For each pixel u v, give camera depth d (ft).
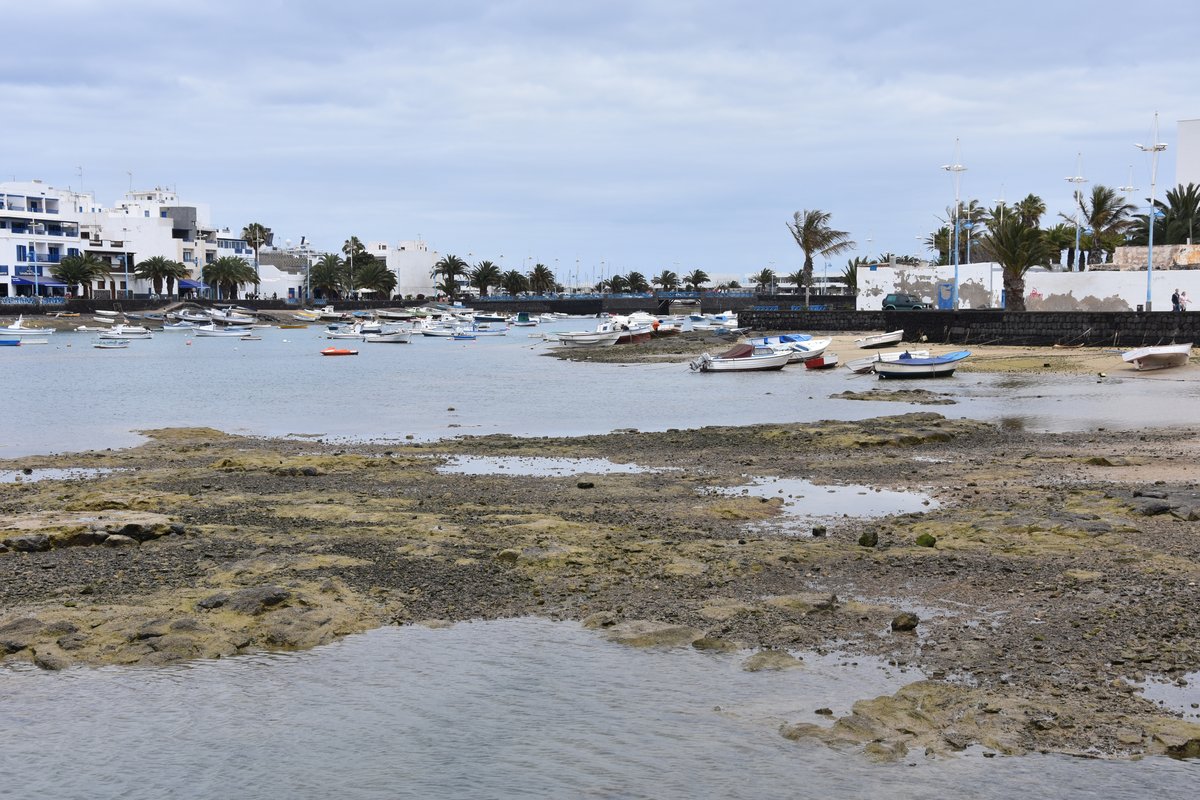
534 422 140.26
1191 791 31.91
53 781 34.78
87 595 52.21
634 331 354.33
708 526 68.90
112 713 39.70
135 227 574.97
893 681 41.06
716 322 430.61
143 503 75.41
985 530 63.26
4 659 44.65
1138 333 219.82
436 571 56.80
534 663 43.98
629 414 148.56
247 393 186.80
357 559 58.75
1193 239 298.97
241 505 76.02
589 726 37.93
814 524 69.67
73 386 203.21
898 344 251.39
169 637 45.62
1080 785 32.40
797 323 326.03
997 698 38.45
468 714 39.17
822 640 45.73
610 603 51.37
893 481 86.22
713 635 46.39
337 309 628.69
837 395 164.35
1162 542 60.03
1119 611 47.67
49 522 65.62
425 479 90.38
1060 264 381.40
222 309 534.37
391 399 174.29
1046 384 170.19
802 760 34.71
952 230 432.25
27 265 504.43
